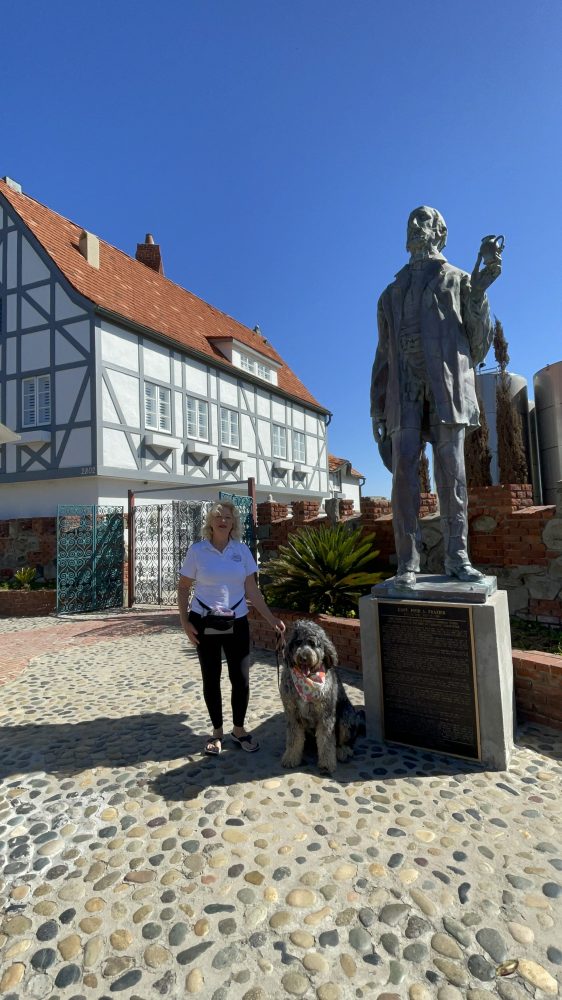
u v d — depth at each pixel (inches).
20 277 588.4
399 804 105.3
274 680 196.9
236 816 102.2
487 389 567.5
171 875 85.7
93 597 444.8
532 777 115.5
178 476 644.1
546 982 64.4
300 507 338.0
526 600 215.9
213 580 132.1
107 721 159.8
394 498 144.7
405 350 143.9
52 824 102.2
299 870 85.7
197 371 700.7
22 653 271.4
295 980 65.6
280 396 906.1
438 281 140.5
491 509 227.5
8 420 591.8
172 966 68.4
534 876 83.4
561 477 492.1
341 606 226.2
